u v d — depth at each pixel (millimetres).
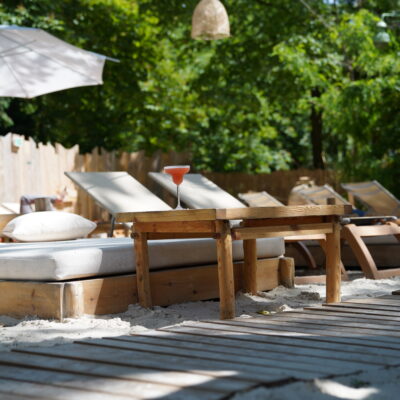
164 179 6195
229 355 2270
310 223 3941
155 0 15336
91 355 2275
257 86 15844
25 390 1851
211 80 16203
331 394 1831
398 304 3578
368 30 13086
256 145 20422
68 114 15656
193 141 19609
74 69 7227
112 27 15750
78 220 5406
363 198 8406
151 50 16516
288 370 2021
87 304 3604
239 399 1716
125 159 11953
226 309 3355
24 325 3395
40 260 3576
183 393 1759
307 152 23484
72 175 5785
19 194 9250
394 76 12648
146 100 17078
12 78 6879
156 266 4023
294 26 14961
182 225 3537
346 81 14539
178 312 3822
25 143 9398
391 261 6723
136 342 2535
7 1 12875
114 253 3814
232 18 15633
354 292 4785
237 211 3357
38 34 6848
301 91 15375
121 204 5695
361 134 13336
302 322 3020
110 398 1739
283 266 5004
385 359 2234
